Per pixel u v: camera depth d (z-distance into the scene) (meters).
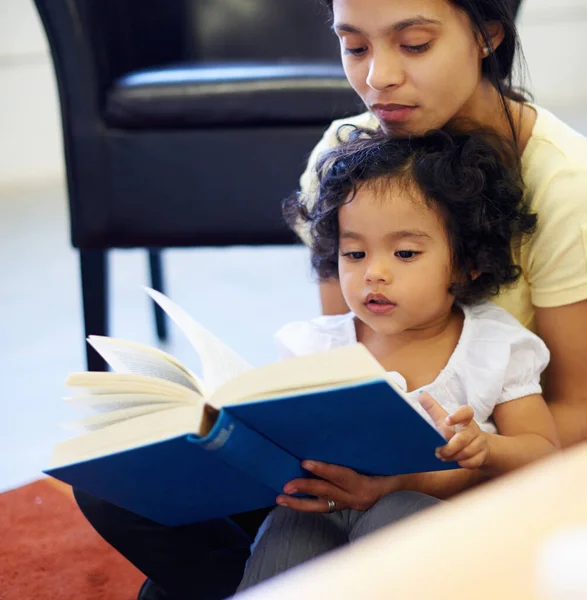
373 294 1.05
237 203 1.76
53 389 2.00
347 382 0.76
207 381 0.89
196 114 1.71
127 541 1.07
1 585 1.29
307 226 1.25
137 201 1.77
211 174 1.75
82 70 1.72
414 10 0.98
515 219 1.08
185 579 1.08
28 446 1.75
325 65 1.81
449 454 0.90
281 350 1.19
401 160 1.05
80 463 0.85
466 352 1.08
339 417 0.79
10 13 3.58
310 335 1.17
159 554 1.07
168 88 1.71
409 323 1.07
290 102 1.69
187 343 2.27
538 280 1.12
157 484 0.91
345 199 1.06
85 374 0.90
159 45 2.09
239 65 1.88
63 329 2.34
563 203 1.07
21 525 1.45
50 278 2.73
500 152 1.08
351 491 0.92
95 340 0.97
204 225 1.78
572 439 1.12
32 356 2.18
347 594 0.31
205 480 0.90
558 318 1.11
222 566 1.09
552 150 1.10
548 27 4.82
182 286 2.69
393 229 1.04
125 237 1.79
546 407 1.08
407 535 0.34
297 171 1.73
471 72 1.03
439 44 1.00
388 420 0.79
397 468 0.90
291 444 0.85
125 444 0.85
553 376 1.15
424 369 1.10
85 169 1.76
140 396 0.89
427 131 1.07
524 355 1.07
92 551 1.38
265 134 1.72
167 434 0.83
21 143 3.74
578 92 4.96
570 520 0.34
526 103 1.14
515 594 0.31
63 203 3.56
